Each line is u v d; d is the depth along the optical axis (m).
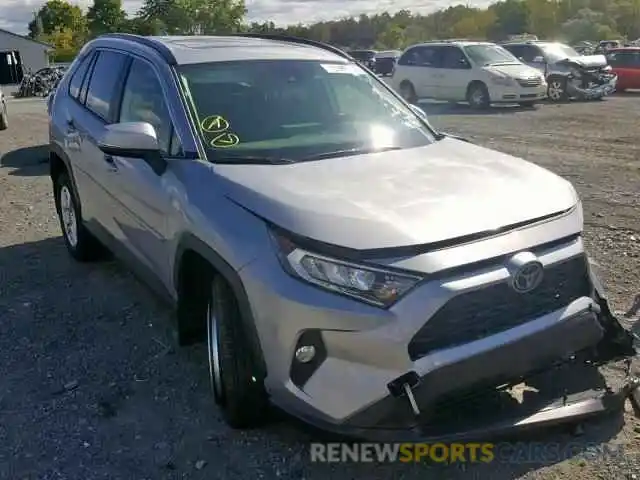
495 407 3.17
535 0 108.19
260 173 3.50
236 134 3.97
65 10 97.12
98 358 4.38
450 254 2.91
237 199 3.31
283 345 2.99
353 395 2.89
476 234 2.99
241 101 4.17
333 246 2.90
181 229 3.62
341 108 4.39
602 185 8.58
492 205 3.18
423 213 3.06
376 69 39.00
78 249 6.01
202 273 3.74
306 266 2.94
